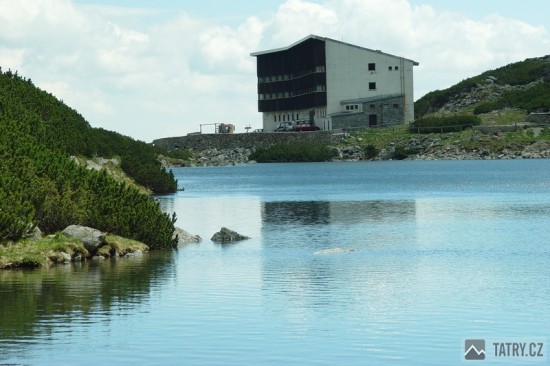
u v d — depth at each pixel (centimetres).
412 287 4184
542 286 4184
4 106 8206
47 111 10200
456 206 8981
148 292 4069
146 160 12525
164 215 5862
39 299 3900
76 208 5344
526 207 8681
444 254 5334
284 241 6094
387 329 3362
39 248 4947
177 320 3497
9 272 4631
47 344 3155
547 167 16550
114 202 5588
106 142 11662
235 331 3338
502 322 3466
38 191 5278
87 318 3534
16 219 4900
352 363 2955
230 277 4491
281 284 4266
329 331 3338
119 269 4750
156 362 2958
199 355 3036
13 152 5784
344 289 4153
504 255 5256
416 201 9825
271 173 17638
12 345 3139
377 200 10100
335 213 8412
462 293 4028
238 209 9031
